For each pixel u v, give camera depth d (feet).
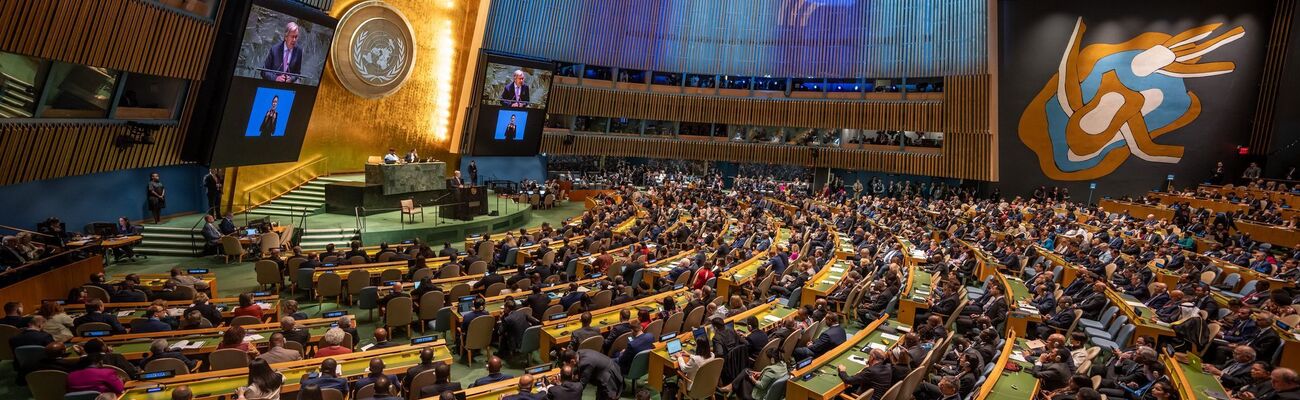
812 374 28.55
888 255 57.11
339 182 77.97
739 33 123.65
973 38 110.93
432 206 85.25
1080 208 97.04
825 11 121.08
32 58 44.04
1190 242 66.74
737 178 126.82
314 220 72.02
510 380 26.18
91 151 52.65
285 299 47.14
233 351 27.20
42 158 48.03
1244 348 30.89
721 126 129.29
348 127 85.92
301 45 65.92
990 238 72.08
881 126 119.65
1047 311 43.29
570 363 26.00
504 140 102.63
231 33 58.39
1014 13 109.50
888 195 121.39
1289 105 95.25
